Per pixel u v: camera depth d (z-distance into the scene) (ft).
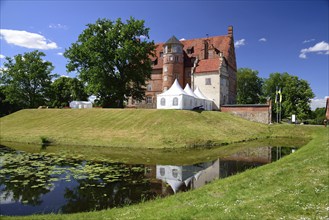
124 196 39.45
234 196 32.19
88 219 27.22
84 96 295.07
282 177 39.58
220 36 215.51
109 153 78.79
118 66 163.53
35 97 230.27
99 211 30.81
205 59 196.95
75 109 151.64
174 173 54.60
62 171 54.13
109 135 103.81
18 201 37.17
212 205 28.45
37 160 65.57
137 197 38.99
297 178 38.11
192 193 36.63
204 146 95.20
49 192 40.93
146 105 208.64
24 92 226.79
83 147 89.81
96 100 173.88
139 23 162.91
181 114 127.54
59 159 67.41
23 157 69.31
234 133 119.55
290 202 28.04
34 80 227.81
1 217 27.99
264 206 26.96
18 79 221.25
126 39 160.45
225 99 195.42
